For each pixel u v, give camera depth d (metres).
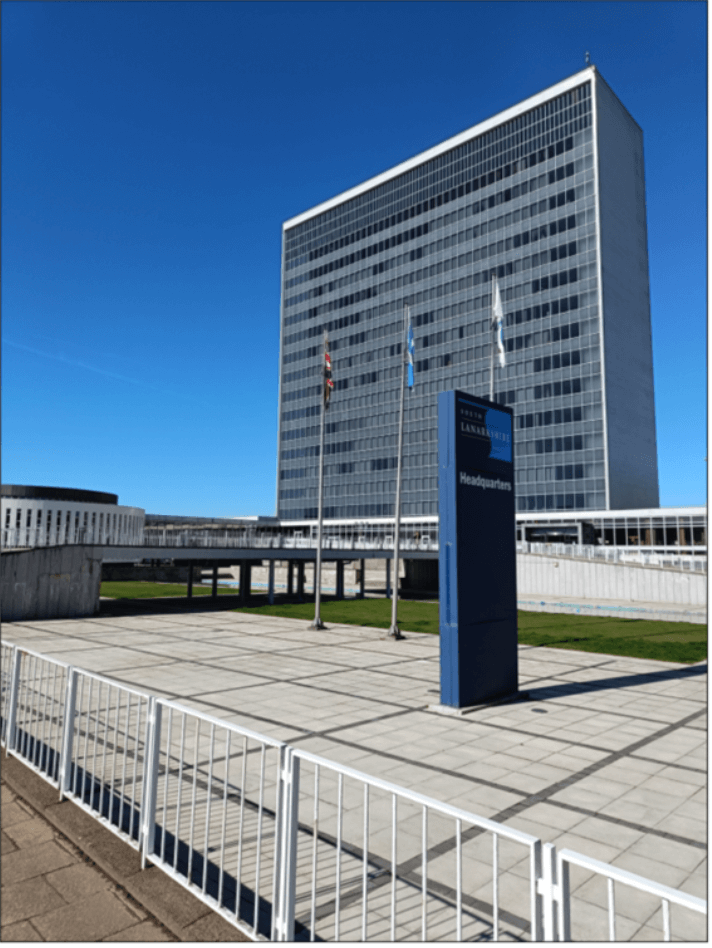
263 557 35.31
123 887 4.86
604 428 63.38
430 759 9.36
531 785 8.31
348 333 92.12
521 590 43.16
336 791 7.87
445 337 79.25
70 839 5.68
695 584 35.72
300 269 101.56
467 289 77.50
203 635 23.69
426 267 82.62
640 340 71.88
